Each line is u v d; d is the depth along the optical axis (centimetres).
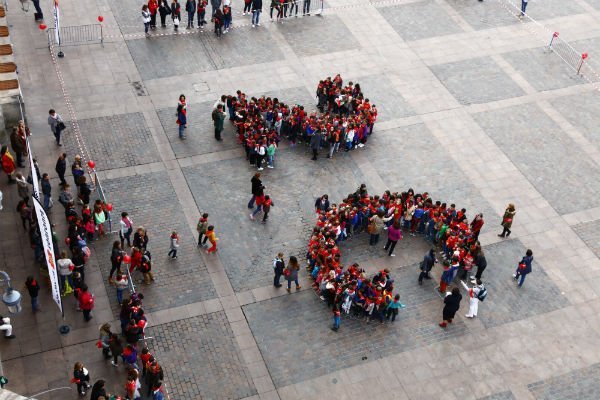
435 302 2666
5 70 3178
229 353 2417
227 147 3222
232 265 2712
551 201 3142
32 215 2583
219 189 3014
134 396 2170
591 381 2461
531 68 3906
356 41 3966
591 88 3809
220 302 2577
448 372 2441
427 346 2512
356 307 2539
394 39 4012
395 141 3356
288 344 2467
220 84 3556
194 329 2477
